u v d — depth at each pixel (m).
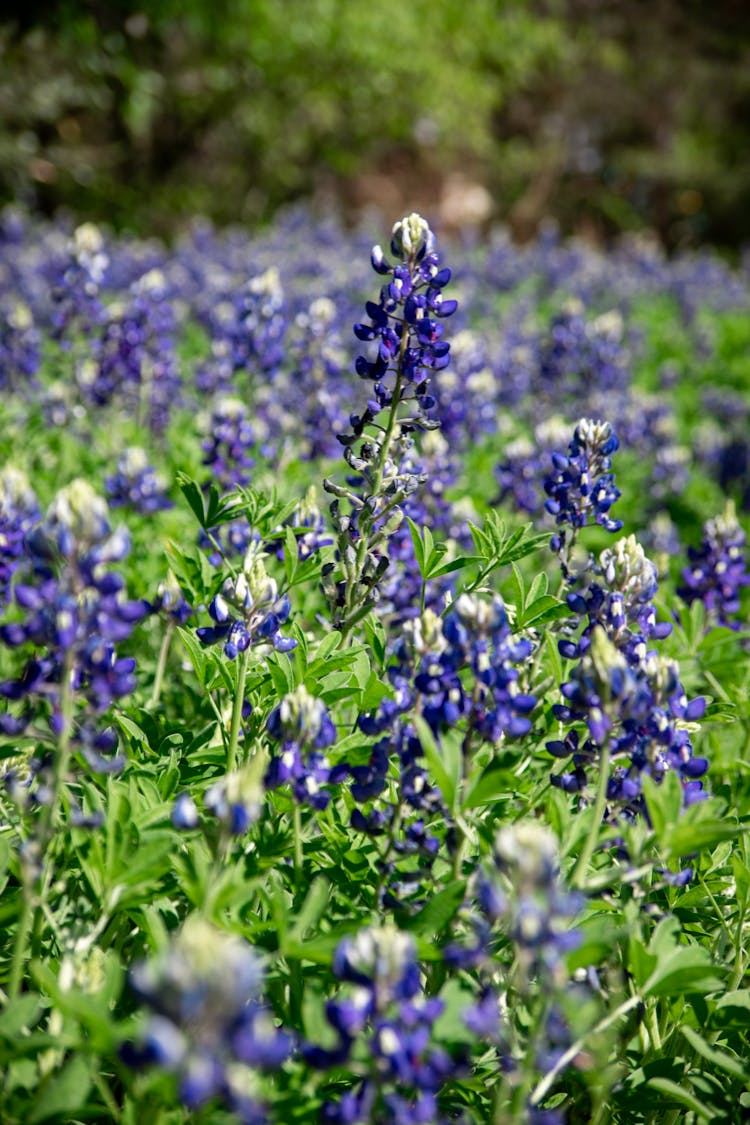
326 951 1.21
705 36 11.31
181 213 7.70
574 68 10.33
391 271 1.43
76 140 7.45
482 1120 1.25
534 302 4.85
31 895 1.22
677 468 2.70
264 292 2.11
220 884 1.21
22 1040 1.19
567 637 1.47
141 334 2.24
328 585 1.44
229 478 1.74
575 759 1.33
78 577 1.21
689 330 4.75
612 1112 1.30
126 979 1.29
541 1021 1.19
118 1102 1.28
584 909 1.32
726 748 1.58
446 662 1.28
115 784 1.32
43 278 3.66
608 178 10.73
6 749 1.36
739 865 1.34
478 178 9.88
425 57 8.48
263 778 1.27
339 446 2.11
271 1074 1.21
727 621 1.72
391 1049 1.16
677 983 1.23
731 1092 1.30
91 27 7.03
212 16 7.58
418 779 1.29
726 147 11.42
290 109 7.97
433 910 1.25
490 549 1.53
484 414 2.33
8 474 1.51
